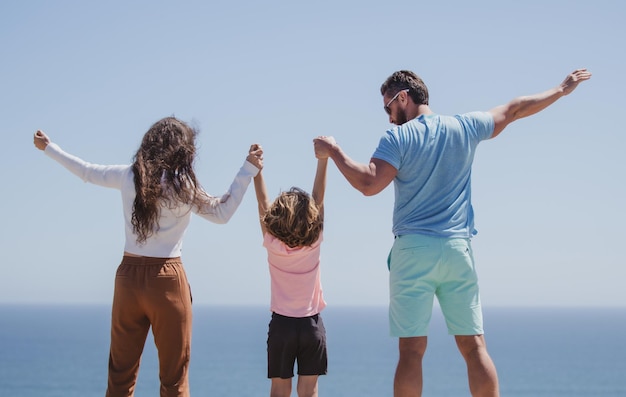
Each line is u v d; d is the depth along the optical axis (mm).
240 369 78500
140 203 3703
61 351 98688
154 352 95062
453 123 3957
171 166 3797
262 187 4352
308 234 4043
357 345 124250
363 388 62344
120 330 3809
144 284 3709
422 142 3867
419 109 4098
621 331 181875
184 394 3797
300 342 4094
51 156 4035
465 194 3984
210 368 79812
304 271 4113
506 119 4121
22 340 124438
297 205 4051
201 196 3840
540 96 4164
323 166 4324
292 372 4137
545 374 74000
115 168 3900
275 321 4121
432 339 146500
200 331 182750
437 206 3877
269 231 4109
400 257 3873
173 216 3781
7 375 69250
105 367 75938
